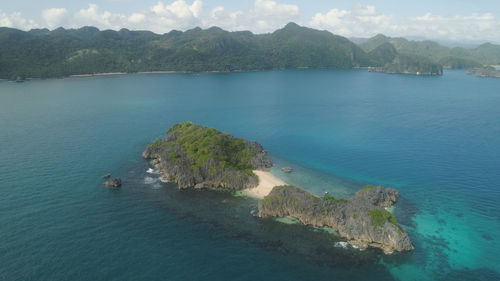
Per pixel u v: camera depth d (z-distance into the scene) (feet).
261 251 256.52
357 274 232.53
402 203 336.29
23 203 320.91
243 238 273.33
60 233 271.69
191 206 326.44
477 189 366.84
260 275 230.07
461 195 353.10
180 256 248.11
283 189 320.09
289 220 300.61
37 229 276.21
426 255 253.03
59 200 330.54
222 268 236.22
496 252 257.55
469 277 230.68
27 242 257.14
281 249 259.60
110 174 403.95
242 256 249.96
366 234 266.57
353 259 247.91
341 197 350.64
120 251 250.98
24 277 218.79
